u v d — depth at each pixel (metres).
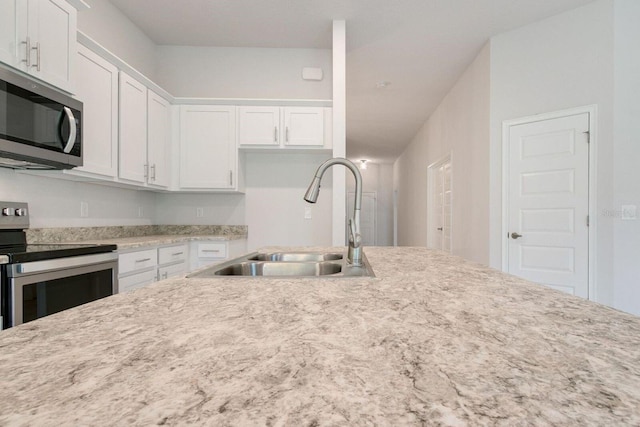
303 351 0.42
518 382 0.34
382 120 5.87
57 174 2.13
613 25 2.67
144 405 0.30
